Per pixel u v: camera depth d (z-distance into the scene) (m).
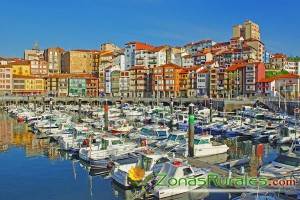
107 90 195.25
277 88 141.88
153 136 59.12
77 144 52.50
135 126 72.12
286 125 66.69
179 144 50.69
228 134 64.50
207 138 50.00
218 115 95.00
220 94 161.50
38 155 52.53
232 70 160.25
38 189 36.09
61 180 39.19
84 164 46.47
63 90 195.50
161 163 37.41
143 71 183.12
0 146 60.19
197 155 48.16
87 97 158.50
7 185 37.53
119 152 46.53
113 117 92.81
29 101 149.38
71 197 33.69
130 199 32.88
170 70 173.25
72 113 109.62
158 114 93.25
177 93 172.88
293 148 49.94
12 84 184.00
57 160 49.00
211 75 162.88
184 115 86.19
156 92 174.38
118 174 36.31
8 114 118.75
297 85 141.75
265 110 100.88
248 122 73.94
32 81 190.00
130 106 123.62
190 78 170.75
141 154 39.28
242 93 157.12
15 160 49.09
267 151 53.12
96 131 65.12
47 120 81.12
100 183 37.91
